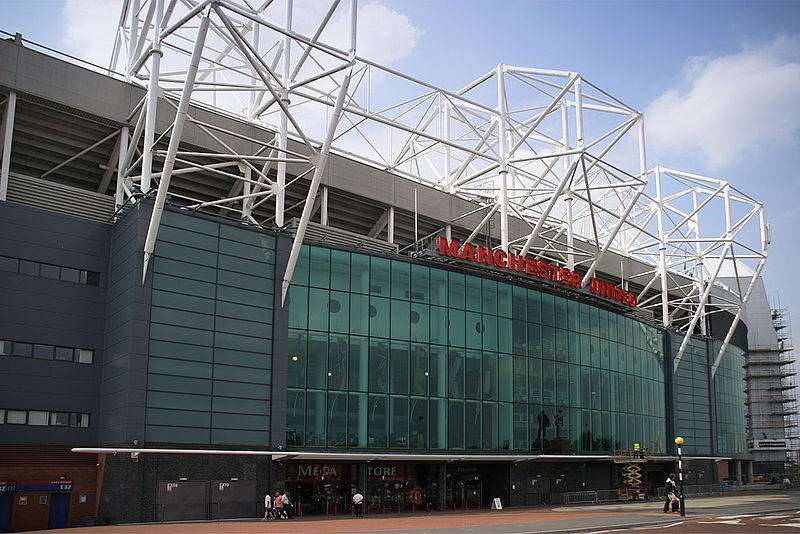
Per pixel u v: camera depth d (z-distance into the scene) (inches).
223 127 2076.8
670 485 1958.7
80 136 1935.3
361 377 1966.0
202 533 1251.2
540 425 2349.9
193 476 1651.1
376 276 2048.5
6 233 1657.2
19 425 1609.3
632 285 3666.3
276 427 1795.0
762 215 3563.0
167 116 1963.6
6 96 1779.0
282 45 2126.0
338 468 1996.8
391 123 2154.3
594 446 2536.9
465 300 2225.6
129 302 1653.5
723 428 3641.7
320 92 2363.4
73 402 1689.2
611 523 1551.4
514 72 2514.8
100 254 1777.8
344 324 1964.8
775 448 5679.1
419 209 2500.0
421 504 2137.1
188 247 1736.0
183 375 1679.4
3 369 1608.0
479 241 2758.4
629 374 2822.3
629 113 2662.4
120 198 1867.6
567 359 2498.8
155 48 1729.8
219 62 2320.4
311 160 1838.1
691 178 3467.0
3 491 1533.0
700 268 3659.0
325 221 2253.9
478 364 2217.0
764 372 6018.7
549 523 1533.0
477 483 2294.5
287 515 1710.1
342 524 1509.6
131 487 1561.3
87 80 1851.6
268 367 1815.9
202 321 1728.6
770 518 1740.9
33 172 2039.9
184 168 1913.1
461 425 2138.3
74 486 1604.3
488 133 2519.7
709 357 3612.2
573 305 2568.9
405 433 2017.7
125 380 1615.4
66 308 1711.4
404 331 2073.1
